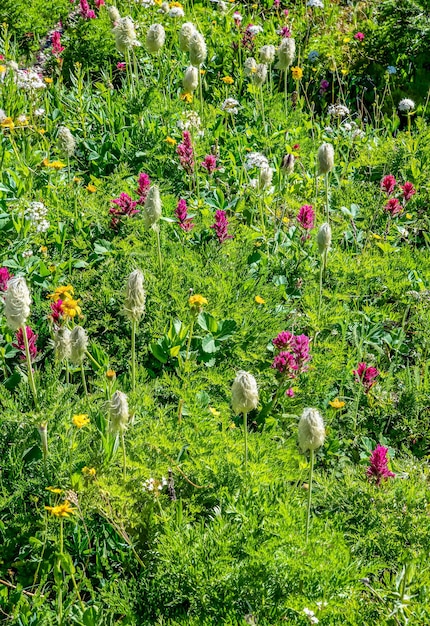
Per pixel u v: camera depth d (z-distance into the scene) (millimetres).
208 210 5789
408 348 5156
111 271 4984
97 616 3062
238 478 3586
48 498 3582
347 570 3131
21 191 5730
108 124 7039
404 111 8461
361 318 5215
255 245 5617
